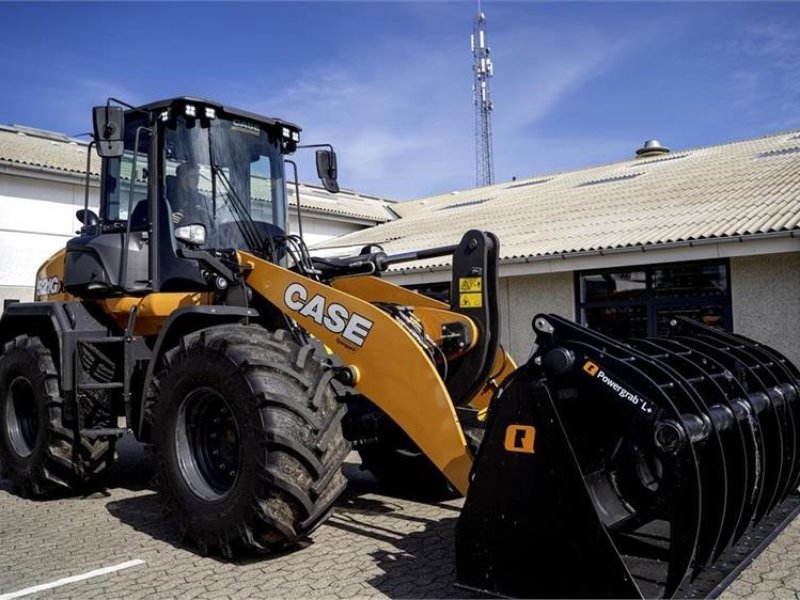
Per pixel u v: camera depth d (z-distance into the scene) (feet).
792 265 29.53
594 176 60.49
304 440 13.85
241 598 12.75
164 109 18.34
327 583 13.33
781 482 15.03
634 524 12.87
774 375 15.48
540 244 35.45
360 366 14.64
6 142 54.49
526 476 11.40
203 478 15.39
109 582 13.79
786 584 12.92
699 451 11.50
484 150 83.41
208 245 18.08
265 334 15.23
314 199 71.46
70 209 50.26
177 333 16.75
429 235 48.21
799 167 39.83
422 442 13.75
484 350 15.03
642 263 30.66
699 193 39.91
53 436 19.58
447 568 13.97
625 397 11.03
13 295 47.57
